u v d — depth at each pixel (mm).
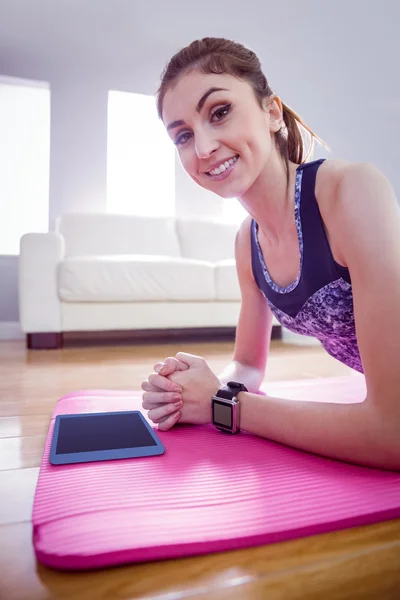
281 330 3611
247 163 782
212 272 3086
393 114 4168
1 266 3684
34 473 772
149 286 2928
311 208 792
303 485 640
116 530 513
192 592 433
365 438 653
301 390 1328
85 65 4027
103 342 3123
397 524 566
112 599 423
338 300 819
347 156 4387
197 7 3699
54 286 2797
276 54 4289
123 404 1145
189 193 4363
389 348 625
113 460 744
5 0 3469
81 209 4055
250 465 718
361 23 3943
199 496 604
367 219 683
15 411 1204
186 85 762
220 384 927
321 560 486
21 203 4066
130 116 4289
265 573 462
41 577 462
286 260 896
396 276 642
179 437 869
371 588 444
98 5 3578
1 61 3857
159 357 2342
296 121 909
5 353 2525
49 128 4035
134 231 3768
